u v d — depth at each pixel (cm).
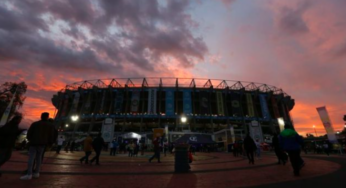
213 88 8962
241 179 675
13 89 4609
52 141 649
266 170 927
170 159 1825
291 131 760
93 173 799
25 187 504
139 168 1021
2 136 588
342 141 3312
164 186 561
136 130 8331
